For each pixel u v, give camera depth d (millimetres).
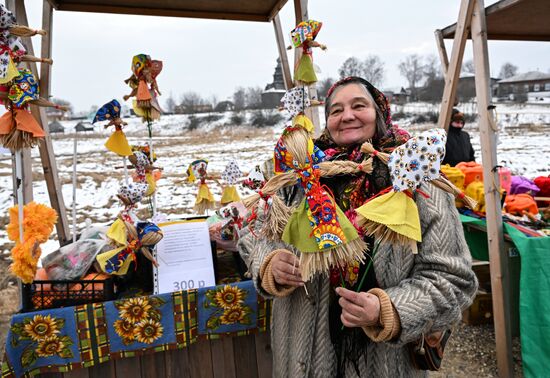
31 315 1519
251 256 1300
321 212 898
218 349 1776
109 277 1690
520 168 10016
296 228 920
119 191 1676
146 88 2104
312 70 2053
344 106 1240
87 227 2291
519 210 3029
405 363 1148
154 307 1650
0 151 1621
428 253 1057
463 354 2846
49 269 1712
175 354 1720
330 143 1326
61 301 1637
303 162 942
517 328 2938
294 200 1186
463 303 1031
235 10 2734
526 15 3072
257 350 1824
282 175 973
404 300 979
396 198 927
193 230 1886
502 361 2527
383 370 1104
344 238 875
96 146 19344
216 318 1737
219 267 2078
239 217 1845
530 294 2389
